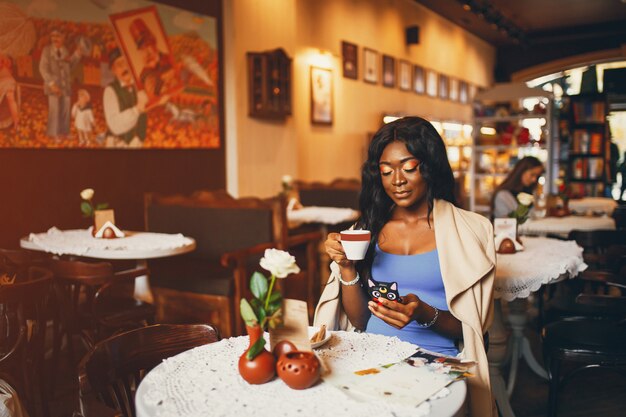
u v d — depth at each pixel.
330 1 8.66
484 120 8.05
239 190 6.56
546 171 7.71
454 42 13.12
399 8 10.70
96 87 5.02
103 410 1.42
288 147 7.33
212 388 1.44
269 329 1.53
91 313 3.43
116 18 5.16
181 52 5.88
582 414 3.21
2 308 2.58
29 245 3.94
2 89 4.31
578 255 3.38
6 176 4.41
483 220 2.05
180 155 5.98
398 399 1.36
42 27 4.55
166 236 4.21
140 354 1.79
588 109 8.91
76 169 4.93
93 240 3.99
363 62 9.61
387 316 1.73
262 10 6.80
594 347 2.74
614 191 9.23
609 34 13.72
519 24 13.01
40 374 2.94
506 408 3.05
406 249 2.09
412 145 1.99
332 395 1.39
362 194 2.19
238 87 6.51
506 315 4.09
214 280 4.36
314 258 5.39
